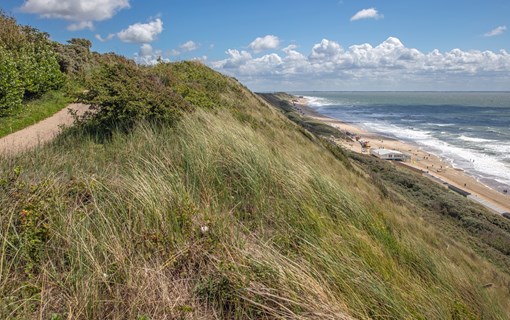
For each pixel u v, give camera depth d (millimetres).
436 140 65688
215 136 5387
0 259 2195
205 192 3799
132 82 6320
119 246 2447
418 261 3791
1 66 8383
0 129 7719
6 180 3031
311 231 3428
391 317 2479
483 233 15570
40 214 2633
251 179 4219
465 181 35938
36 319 1885
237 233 2992
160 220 2916
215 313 2178
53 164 3930
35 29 15406
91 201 3053
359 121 102125
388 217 5707
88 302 2000
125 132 5719
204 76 15539
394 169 29078
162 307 2062
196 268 2590
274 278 2459
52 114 10086
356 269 2859
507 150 55156
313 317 2176
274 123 12898
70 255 2336
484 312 3359
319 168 6535
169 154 4598
